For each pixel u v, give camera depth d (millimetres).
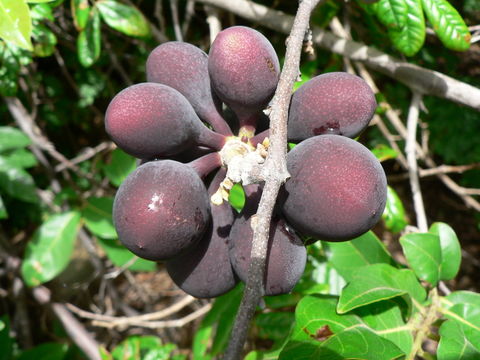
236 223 123
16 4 130
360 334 145
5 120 464
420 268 175
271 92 126
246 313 92
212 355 220
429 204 550
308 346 142
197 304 372
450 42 192
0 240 341
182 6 403
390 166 543
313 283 218
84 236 350
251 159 118
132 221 112
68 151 540
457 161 523
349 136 126
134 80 445
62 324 323
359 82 126
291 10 315
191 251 126
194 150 134
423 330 160
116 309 394
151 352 254
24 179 304
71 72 501
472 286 505
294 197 112
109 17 229
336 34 248
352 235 114
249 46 123
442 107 512
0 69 236
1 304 445
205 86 133
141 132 118
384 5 194
